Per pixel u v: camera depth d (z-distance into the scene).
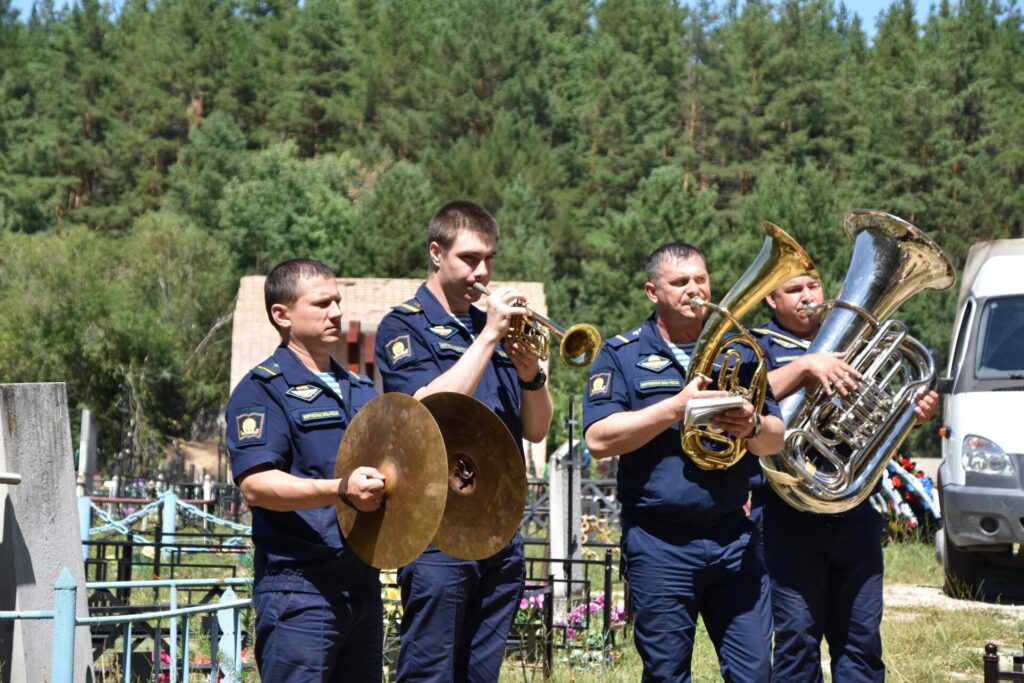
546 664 7.80
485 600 4.81
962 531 10.82
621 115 65.31
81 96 73.56
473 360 4.57
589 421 5.02
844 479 5.48
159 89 73.25
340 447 4.28
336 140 73.06
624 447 4.85
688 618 4.90
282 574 4.33
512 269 53.31
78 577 6.32
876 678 5.63
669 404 4.74
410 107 71.31
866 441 5.58
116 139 70.62
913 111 57.66
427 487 4.01
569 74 70.50
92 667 6.22
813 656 5.58
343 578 4.35
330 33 77.56
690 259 5.04
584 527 17.19
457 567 4.68
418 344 4.91
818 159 65.12
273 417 4.39
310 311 4.49
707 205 54.66
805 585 5.57
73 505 6.40
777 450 4.92
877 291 5.74
